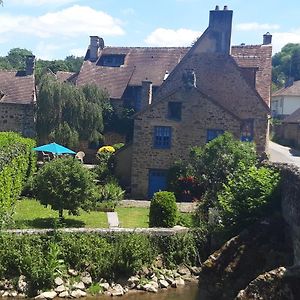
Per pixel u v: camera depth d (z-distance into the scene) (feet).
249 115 106.93
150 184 101.14
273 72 339.98
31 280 53.11
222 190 73.15
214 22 109.40
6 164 69.97
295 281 36.83
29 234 56.29
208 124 98.78
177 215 71.20
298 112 175.01
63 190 68.18
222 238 59.98
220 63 108.99
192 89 98.94
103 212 81.51
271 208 57.36
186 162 96.89
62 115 124.67
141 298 53.72
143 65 148.87
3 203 66.33
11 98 124.77
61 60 246.06
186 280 58.80
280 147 158.92
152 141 100.73
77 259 56.24
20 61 288.71
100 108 130.82
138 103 142.10
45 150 99.96
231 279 49.32
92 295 53.52
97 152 128.77
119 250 57.67
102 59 155.94
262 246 50.75
